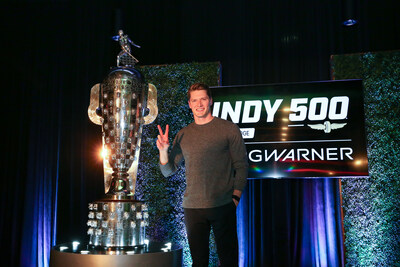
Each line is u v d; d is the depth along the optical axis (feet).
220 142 5.86
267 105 9.33
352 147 8.81
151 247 6.50
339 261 8.96
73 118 10.40
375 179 8.70
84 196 10.02
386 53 9.13
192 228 5.74
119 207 6.21
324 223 9.11
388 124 8.82
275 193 9.33
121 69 6.61
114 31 9.80
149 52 10.59
